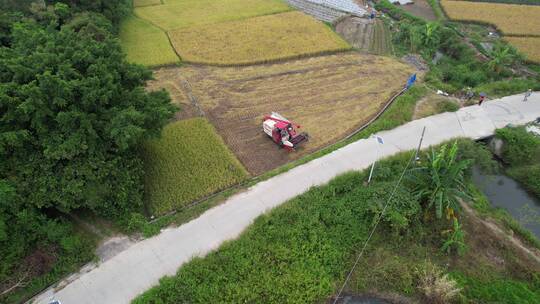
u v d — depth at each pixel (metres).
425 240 16.78
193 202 18.08
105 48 19.22
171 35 35.12
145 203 17.88
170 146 21.28
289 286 14.38
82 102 15.95
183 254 15.29
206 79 28.88
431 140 21.75
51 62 16.81
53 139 15.41
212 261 14.79
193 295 13.81
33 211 14.73
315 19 39.38
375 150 20.92
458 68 30.47
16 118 15.14
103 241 15.71
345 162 20.05
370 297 14.88
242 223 16.62
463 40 35.19
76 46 18.42
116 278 14.34
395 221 16.05
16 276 13.71
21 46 18.52
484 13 40.75
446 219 17.28
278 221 16.47
